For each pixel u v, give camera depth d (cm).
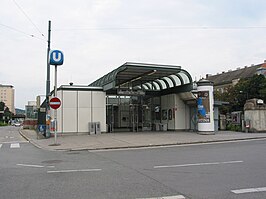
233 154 1255
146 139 2033
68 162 1138
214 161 1074
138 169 949
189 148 1555
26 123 5553
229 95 6488
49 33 2425
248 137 2075
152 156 1263
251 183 727
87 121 2655
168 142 1825
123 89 2778
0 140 2466
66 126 2586
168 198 610
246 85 6234
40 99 2562
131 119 3069
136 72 2659
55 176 855
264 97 5619
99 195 641
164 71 2584
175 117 2922
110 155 1344
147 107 3153
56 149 1630
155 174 859
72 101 2627
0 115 10456
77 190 688
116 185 729
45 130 2517
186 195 630
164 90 3120
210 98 2386
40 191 685
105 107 2725
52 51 1933
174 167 968
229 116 4344
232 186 700
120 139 2072
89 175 863
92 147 1664
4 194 662
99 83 2931
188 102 2895
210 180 767
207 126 2372
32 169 984
